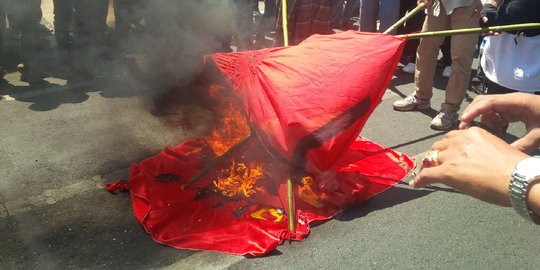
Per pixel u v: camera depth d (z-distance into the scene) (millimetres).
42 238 2584
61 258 2445
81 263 2418
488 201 888
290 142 2650
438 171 940
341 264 2484
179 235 2586
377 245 2643
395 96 4805
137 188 2967
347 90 2598
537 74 3121
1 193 2969
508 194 847
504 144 913
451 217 2914
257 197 2885
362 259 2529
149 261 2439
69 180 3148
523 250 2658
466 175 898
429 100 4457
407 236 2730
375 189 3135
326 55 2703
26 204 2873
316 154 2676
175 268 2396
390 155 3557
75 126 3896
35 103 4285
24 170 3236
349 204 2924
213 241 2549
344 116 2604
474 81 5148
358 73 2615
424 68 4281
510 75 3229
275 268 2424
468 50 3881
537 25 2781
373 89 2633
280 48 2922
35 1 4770
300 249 2570
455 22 3859
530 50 3100
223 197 2887
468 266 2518
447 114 4109
